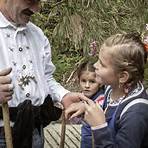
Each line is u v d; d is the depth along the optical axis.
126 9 8.26
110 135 2.32
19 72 2.72
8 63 2.69
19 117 2.69
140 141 2.32
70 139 5.02
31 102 2.74
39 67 2.87
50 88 3.03
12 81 2.69
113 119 2.41
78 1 8.08
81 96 2.93
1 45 2.70
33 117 2.74
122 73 2.43
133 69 2.41
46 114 2.87
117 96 2.52
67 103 2.95
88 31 7.73
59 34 7.77
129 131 2.30
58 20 7.98
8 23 2.74
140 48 2.43
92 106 2.39
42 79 2.87
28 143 2.75
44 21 8.04
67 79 6.98
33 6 2.71
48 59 2.99
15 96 2.70
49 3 8.14
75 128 5.27
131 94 2.43
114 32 7.77
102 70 2.47
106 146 2.30
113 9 8.12
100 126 2.32
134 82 2.45
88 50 7.45
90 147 3.21
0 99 2.49
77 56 7.58
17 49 2.75
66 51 7.68
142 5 8.30
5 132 2.53
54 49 7.59
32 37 2.88
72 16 7.89
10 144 2.54
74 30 7.77
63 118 2.82
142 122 2.31
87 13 7.93
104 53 2.46
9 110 2.69
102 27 7.84
